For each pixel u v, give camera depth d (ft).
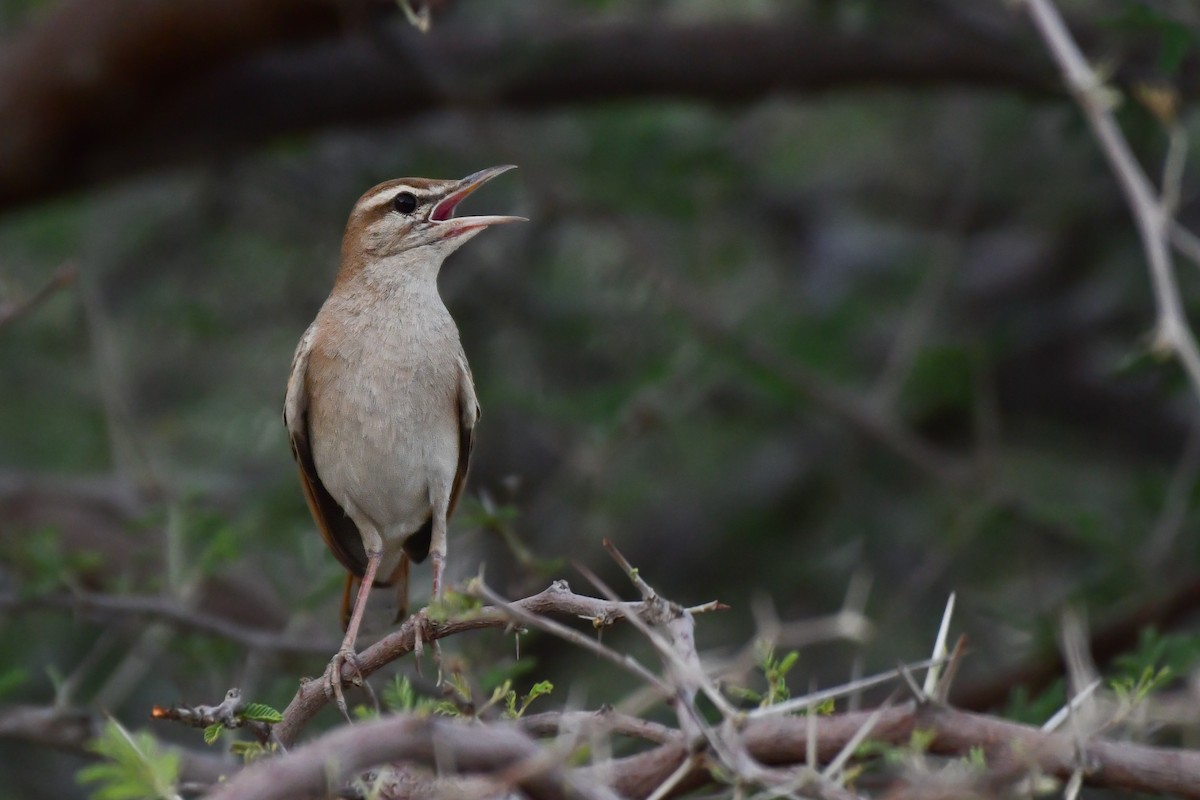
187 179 52.11
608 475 44.24
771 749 14.96
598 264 51.24
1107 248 48.80
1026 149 51.47
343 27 41.63
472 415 27.63
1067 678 25.38
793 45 44.73
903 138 56.54
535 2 49.93
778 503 50.39
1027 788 13.97
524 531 42.83
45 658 40.09
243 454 49.01
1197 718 16.84
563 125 52.34
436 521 26.91
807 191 56.29
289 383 27.22
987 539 42.75
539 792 12.91
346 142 51.21
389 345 26.89
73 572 32.24
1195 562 39.68
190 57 41.75
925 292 46.14
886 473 48.29
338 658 22.79
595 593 44.96
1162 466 53.83
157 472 40.40
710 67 44.93
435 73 43.45
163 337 52.54
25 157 42.32
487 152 48.73
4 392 48.52
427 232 27.71
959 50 43.96
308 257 51.55
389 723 12.79
